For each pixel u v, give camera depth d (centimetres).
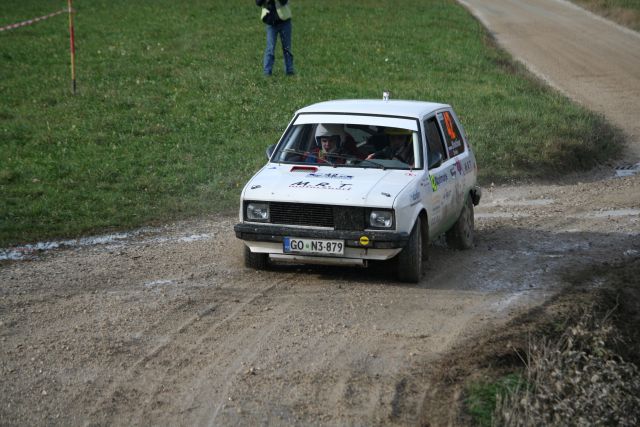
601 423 762
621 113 2916
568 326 968
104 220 1473
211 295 1056
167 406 757
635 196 1786
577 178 2073
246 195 1105
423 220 1141
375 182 1105
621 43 4706
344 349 883
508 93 2923
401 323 962
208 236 1392
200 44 3562
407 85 2948
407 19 4759
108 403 761
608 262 1254
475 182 1386
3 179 1684
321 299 1044
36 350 871
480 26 4991
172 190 1691
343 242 1057
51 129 2155
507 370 845
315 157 1191
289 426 724
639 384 847
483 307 1027
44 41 3541
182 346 888
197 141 2095
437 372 830
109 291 1073
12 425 719
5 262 1216
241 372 826
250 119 2338
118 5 4788
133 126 2209
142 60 3181
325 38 3875
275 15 2866
